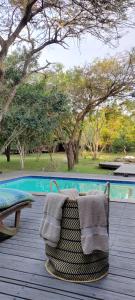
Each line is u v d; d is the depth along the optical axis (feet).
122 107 49.26
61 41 23.59
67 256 7.65
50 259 8.05
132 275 7.90
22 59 30.14
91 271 7.62
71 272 7.58
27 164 46.60
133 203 16.97
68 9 20.49
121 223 12.86
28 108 33.27
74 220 7.63
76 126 43.16
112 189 25.53
